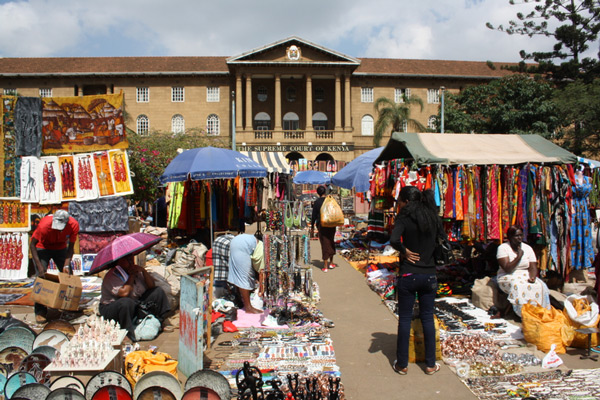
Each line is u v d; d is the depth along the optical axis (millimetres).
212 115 42312
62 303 6234
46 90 40188
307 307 6934
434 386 4434
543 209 7195
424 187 7328
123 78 41469
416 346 5000
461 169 7320
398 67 44250
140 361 4457
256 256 6691
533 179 7246
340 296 7961
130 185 9211
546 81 29859
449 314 6613
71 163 9117
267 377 4609
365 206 22594
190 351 4609
